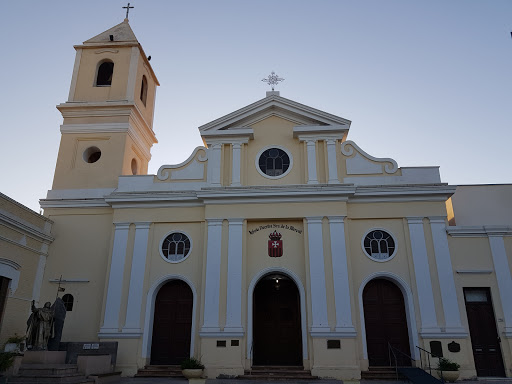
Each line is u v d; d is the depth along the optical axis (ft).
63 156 66.54
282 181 59.06
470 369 49.34
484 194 65.57
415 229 55.42
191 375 49.01
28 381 39.52
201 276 55.77
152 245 57.98
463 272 53.47
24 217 55.21
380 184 57.72
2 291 51.55
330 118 60.34
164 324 56.18
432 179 57.88
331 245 54.13
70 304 57.77
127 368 51.90
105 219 61.36
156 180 61.26
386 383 46.37
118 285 56.08
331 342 50.29
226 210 56.90
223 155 60.80
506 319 51.65
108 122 67.72
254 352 56.65
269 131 61.93
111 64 73.67
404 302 54.29
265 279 59.88
